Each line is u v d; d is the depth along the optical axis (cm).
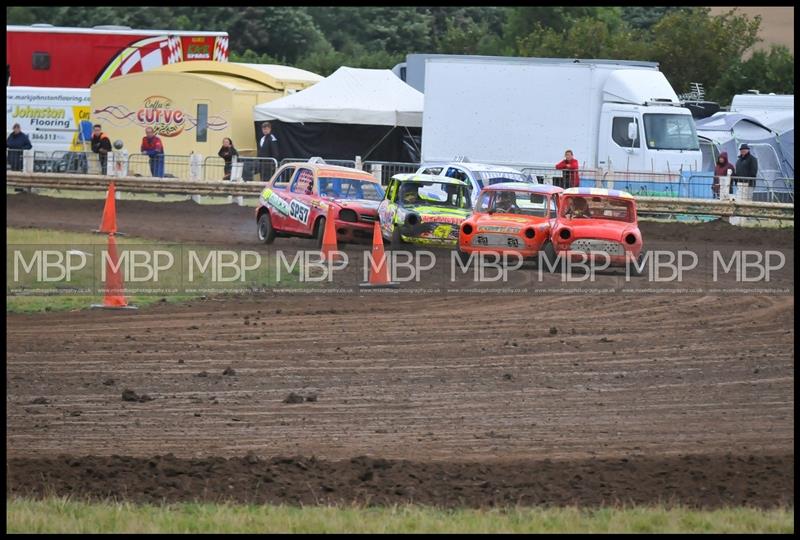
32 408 4366
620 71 12375
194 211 12000
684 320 6456
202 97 14212
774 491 3281
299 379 4938
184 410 4381
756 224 11488
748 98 14688
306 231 9119
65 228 10200
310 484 3309
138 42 15788
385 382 4900
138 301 6856
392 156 14225
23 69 15812
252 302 6894
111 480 3341
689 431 4141
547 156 12494
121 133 14525
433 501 3159
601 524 2867
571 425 4216
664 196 11831
